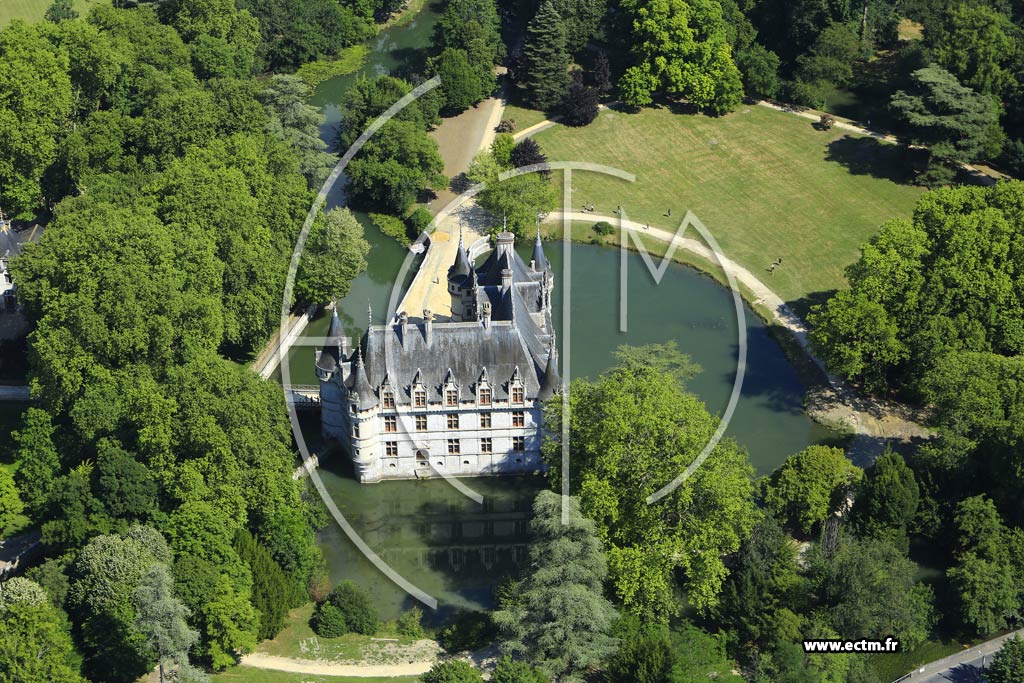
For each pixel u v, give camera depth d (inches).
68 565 7810.0
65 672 7091.5
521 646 7436.0
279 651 7790.4
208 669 7573.8
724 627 7864.2
